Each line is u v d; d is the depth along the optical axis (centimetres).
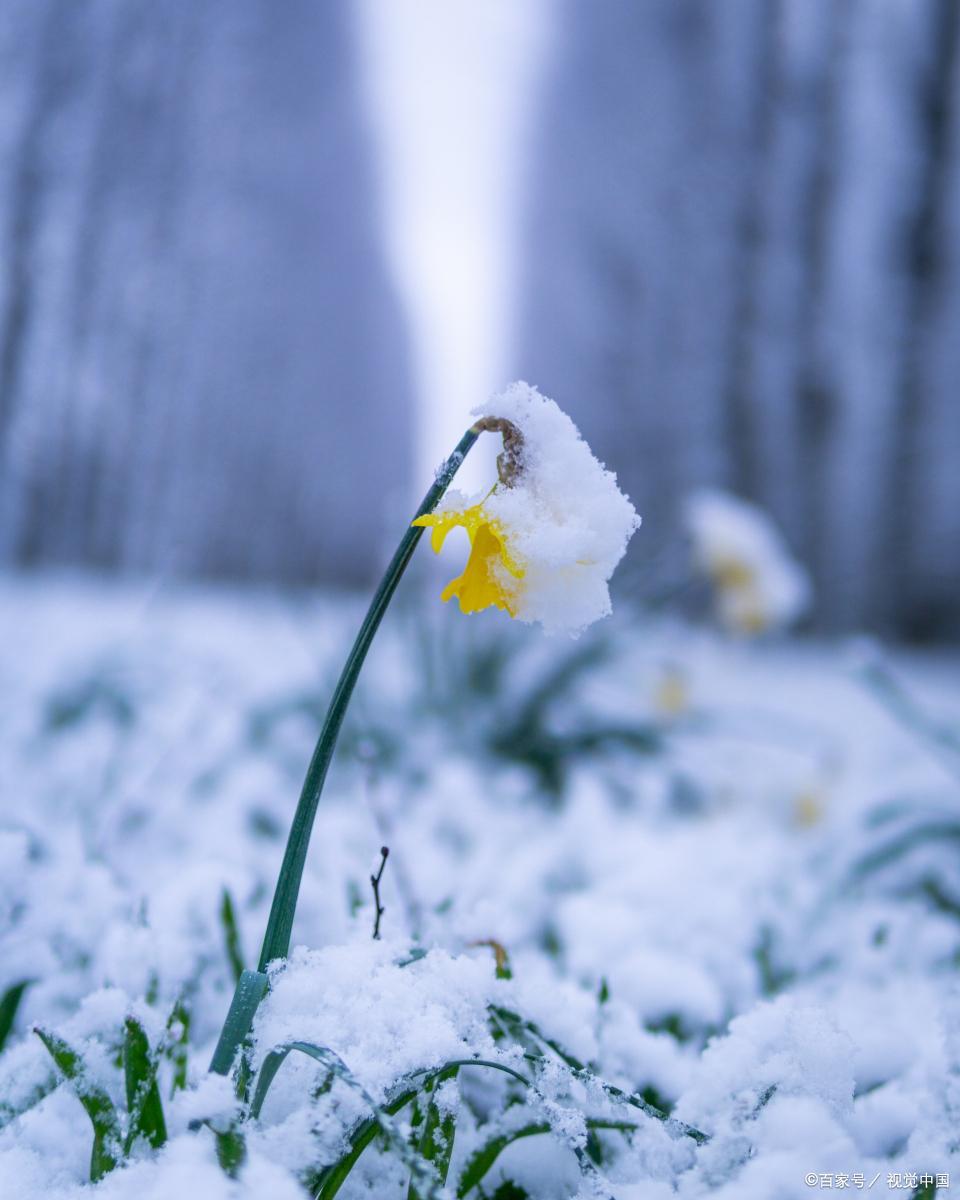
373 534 1320
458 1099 87
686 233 938
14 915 103
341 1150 84
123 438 919
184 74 973
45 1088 93
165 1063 95
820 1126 85
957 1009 98
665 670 294
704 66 945
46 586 749
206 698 268
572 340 1035
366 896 117
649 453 939
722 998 114
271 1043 84
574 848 176
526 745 240
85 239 891
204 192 1003
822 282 848
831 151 848
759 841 195
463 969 89
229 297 1041
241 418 1072
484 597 84
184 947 106
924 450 813
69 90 885
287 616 522
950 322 810
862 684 490
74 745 234
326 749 86
